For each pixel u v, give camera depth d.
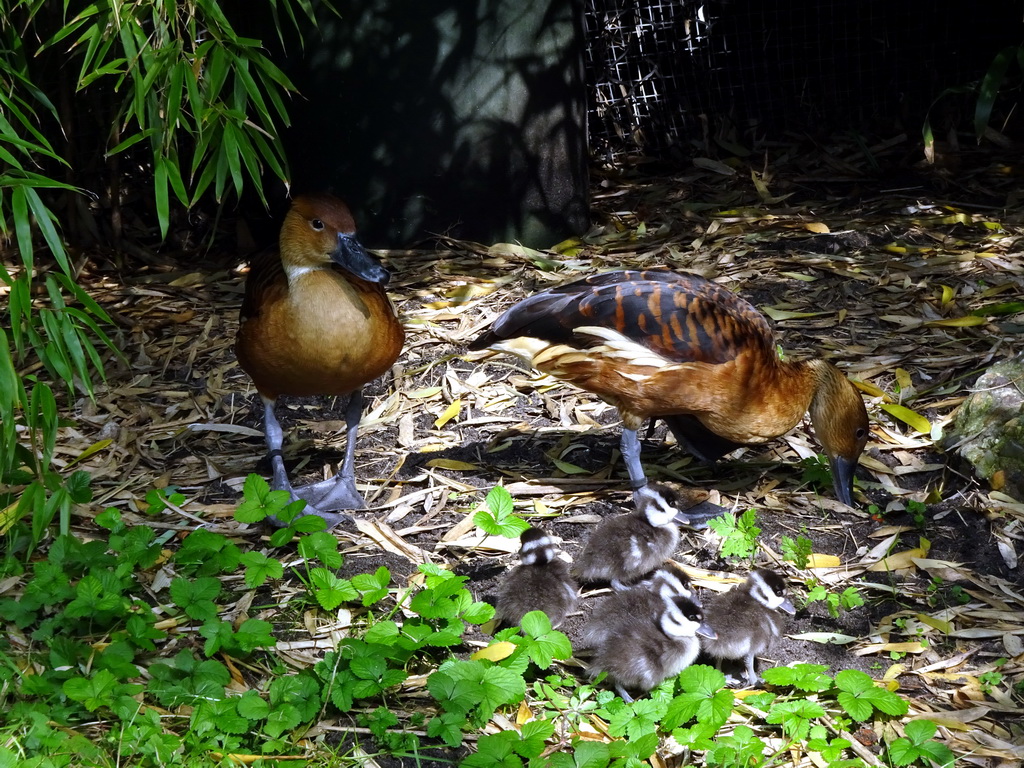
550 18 2.77
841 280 2.64
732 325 2.14
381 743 1.90
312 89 2.76
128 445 2.36
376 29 2.72
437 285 2.73
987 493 2.19
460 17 2.72
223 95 2.72
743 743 1.87
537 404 2.43
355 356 2.14
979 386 2.25
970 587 2.08
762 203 2.96
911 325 2.50
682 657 1.95
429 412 2.42
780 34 3.15
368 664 1.93
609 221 2.96
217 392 2.48
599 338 2.14
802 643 2.02
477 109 2.78
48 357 2.02
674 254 2.79
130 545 2.10
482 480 2.28
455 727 1.89
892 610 2.05
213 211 2.93
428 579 2.05
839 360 2.44
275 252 2.23
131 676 1.94
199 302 2.71
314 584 2.06
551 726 1.88
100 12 2.11
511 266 2.79
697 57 3.18
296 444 2.37
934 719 1.92
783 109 3.19
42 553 2.14
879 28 3.13
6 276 1.98
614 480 2.27
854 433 2.17
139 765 1.84
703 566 2.14
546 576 2.03
